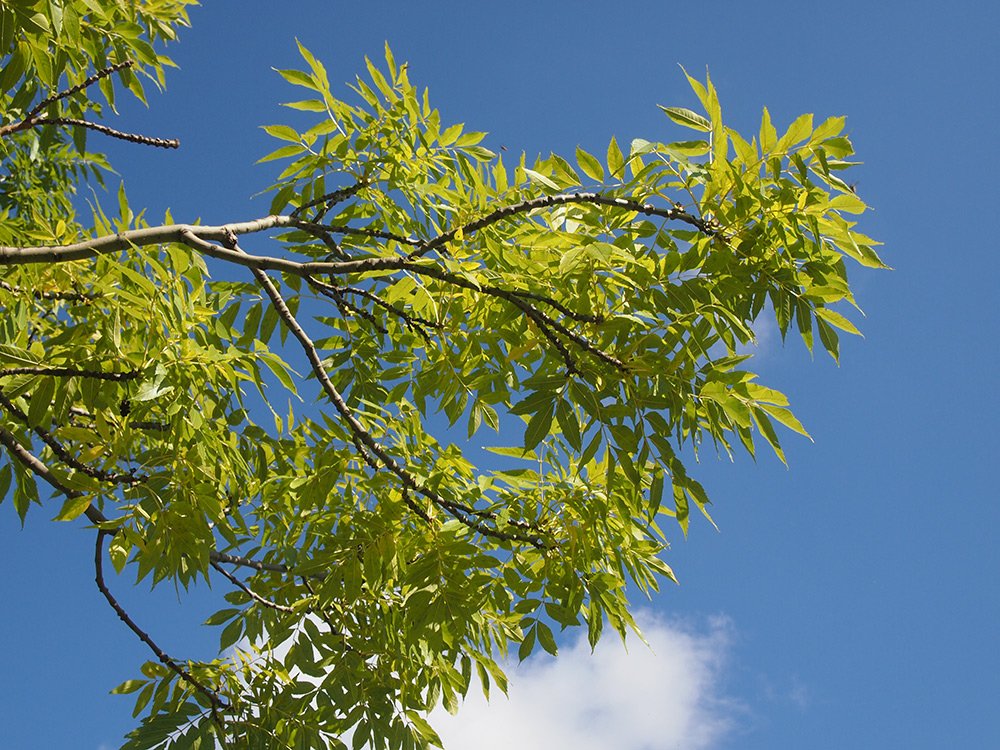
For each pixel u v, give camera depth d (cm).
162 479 373
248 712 487
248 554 525
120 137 434
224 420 421
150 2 571
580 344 350
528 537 426
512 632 509
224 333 391
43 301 443
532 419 344
